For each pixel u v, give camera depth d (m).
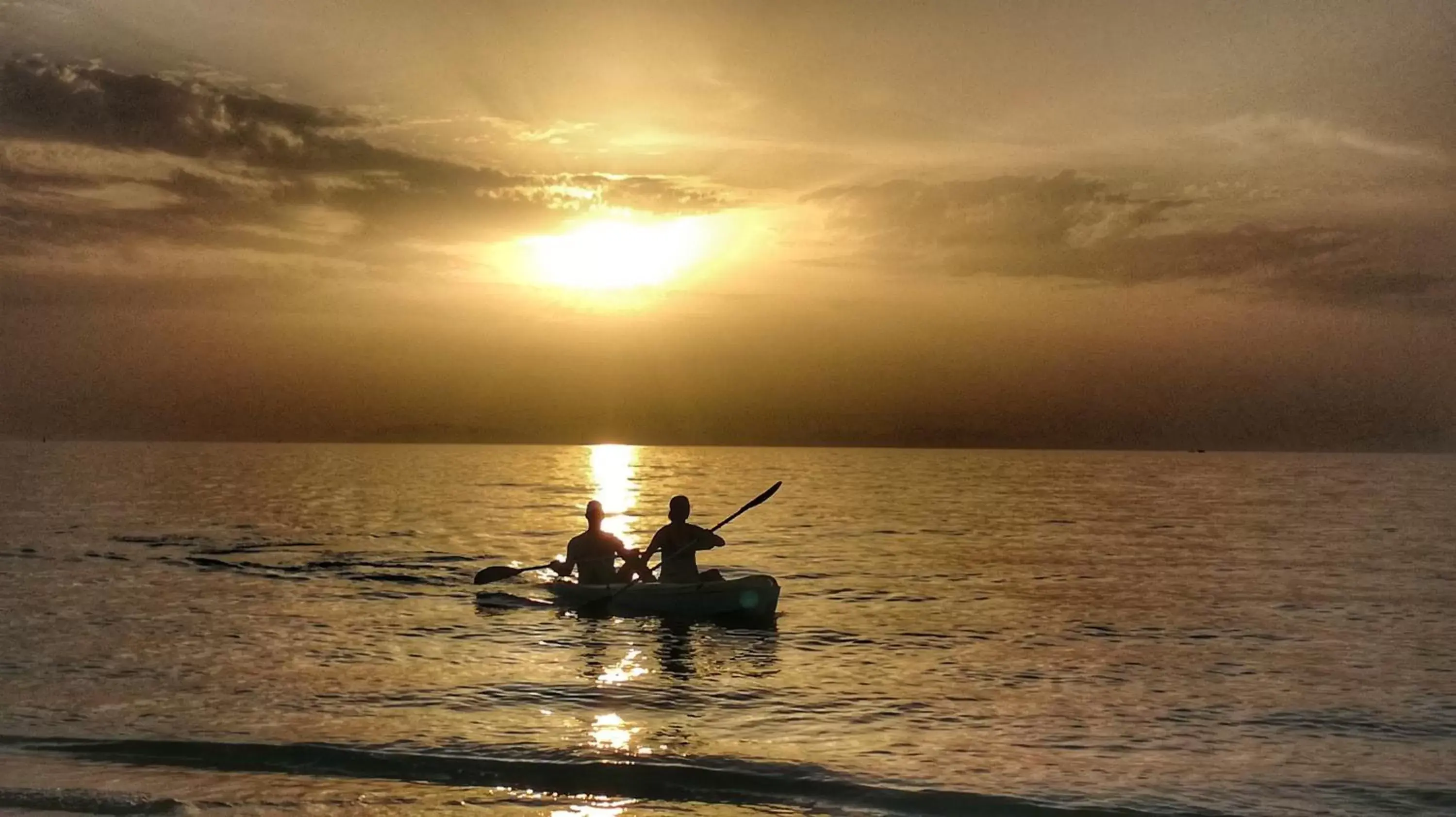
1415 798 6.43
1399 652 10.84
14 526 22.94
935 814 6.17
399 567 16.80
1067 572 17.00
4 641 10.77
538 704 8.46
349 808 6.17
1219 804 6.31
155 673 9.39
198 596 13.89
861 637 11.57
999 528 25.27
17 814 6.00
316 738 7.42
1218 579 16.20
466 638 11.24
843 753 7.19
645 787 6.57
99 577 15.47
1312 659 10.49
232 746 7.18
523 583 15.13
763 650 10.80
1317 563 18.34
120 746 7.23
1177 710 8.45
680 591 12.80
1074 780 6.71
